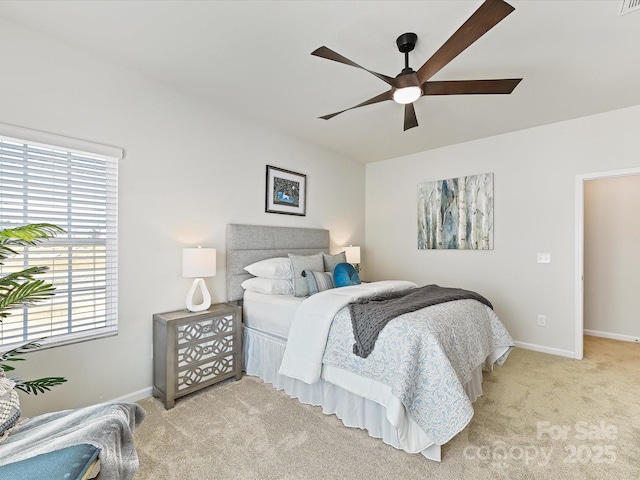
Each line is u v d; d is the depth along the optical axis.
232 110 2.98
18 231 1.24
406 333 1.73
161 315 2.35
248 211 3.18
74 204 2.05
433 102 2.77
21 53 1.83
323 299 2.26
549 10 1.65
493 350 2.63
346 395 1.99
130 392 2.28
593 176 3.07
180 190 2.61
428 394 1.63
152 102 2.42
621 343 3.71
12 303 1.29
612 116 2.97
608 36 1.86
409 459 1.66
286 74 2.34
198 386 2.36
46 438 1.09
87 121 2.08
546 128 3.32
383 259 4.70
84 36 1.93
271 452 1.72
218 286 2.91
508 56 2.07
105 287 2.20
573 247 3.19
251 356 2.77
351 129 3.46
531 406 2.21
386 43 1.96
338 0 1.60
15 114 1.81
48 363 1.93
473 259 3.82
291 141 3.66
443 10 1.67
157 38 1.94
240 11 1.69
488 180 3.70
